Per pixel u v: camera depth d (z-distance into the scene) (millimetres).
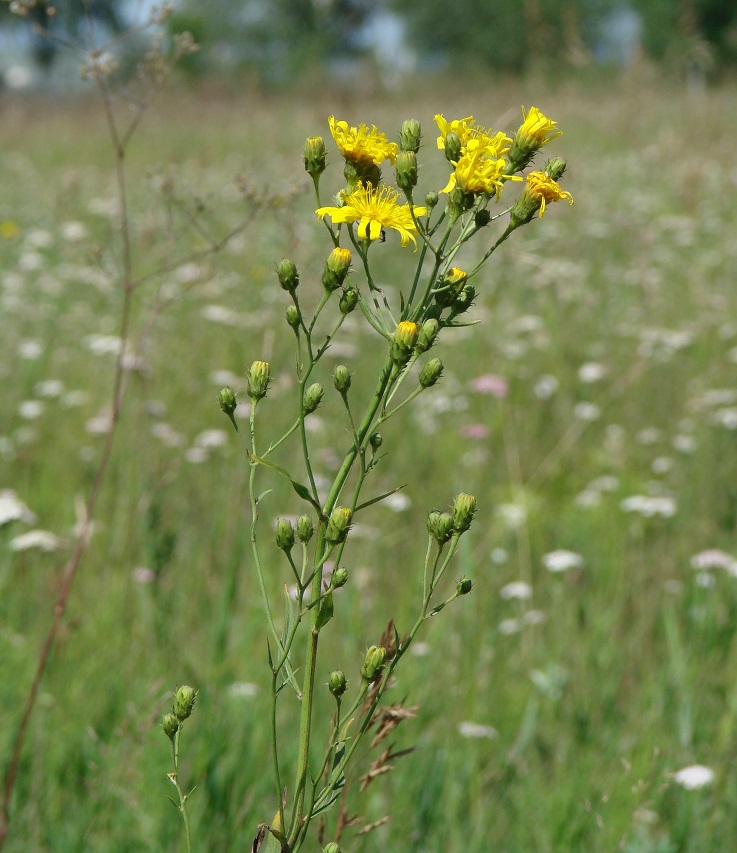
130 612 3625
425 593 1604
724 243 8852
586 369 5887
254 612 3582
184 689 1627
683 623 3746
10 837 2594
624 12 30359
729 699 3211
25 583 3770
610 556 4145
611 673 3379
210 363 5812
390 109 16609
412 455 5059
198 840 2559
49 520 4246
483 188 1567
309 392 1560
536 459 5156
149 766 2742
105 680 3135
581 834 2641
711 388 5922
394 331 1553
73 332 6754
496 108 15477
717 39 28516
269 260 7312
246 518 4270
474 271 1589
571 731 3141
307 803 2715
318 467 4695
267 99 19188
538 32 15930
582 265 8039
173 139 15562
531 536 4363
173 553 3803
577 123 14539
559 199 1581
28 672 3162
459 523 1581
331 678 1559
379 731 1846
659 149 12766
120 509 4211
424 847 2646
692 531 4371
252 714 2959
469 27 34781
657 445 5309
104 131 17031
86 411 5328
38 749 2812
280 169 10688
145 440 4883
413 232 1611
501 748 3039
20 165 14570
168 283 6984
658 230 8969
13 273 8102
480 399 5684
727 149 12344
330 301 6312
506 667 3385
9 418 5297
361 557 3850
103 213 9531
